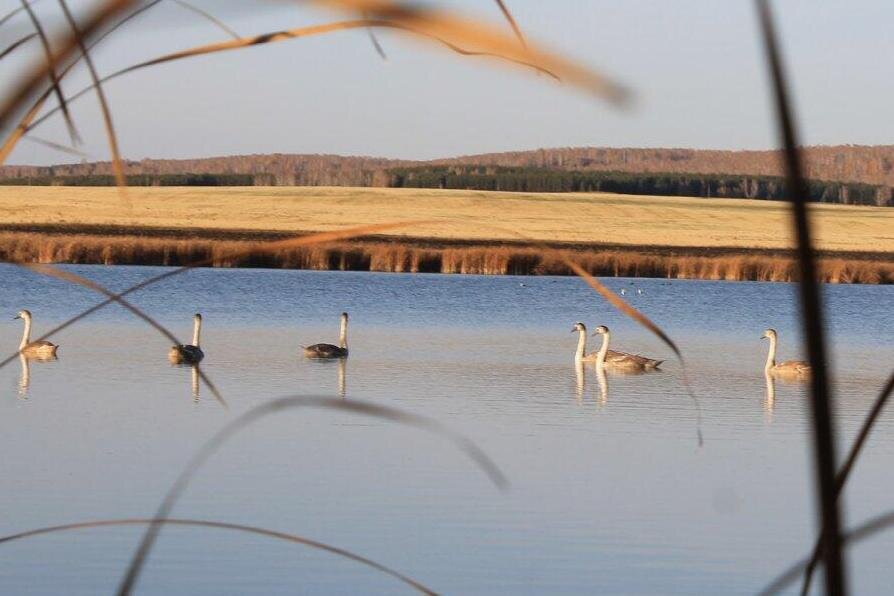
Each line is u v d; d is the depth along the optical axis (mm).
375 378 27703
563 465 16844
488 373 29484
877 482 16312
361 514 13477
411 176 136375
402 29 1133
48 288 55656
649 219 111125
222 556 11602
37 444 17594
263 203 110188
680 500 14773
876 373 31812
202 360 30672
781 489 15562
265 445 17766
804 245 1188
